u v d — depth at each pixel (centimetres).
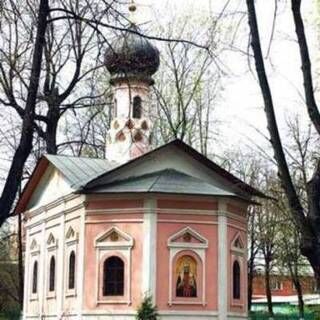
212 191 3247
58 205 3631
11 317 5022
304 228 1070
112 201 3266
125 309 3139
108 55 1420
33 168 3962
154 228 3178
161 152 3397
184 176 3347
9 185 1154
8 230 5456
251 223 5353
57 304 3481
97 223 3281
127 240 3200
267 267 5481
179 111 4384
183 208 3234
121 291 3175
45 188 3859
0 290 6091
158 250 3167
